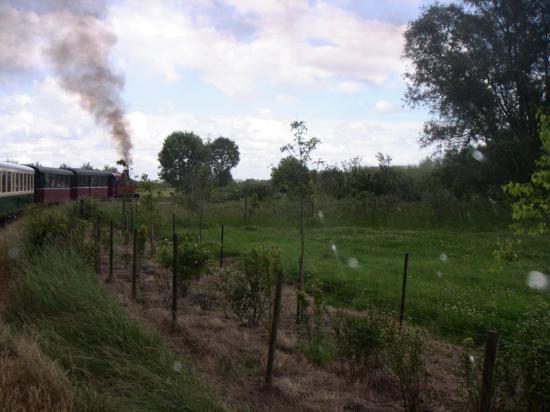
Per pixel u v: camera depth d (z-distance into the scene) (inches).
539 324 212.1
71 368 225.9
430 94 1214.9
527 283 477.4
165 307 375.2
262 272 355.9
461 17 1160.8
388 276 499.2
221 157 2869.1
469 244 742.5
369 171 1332.4
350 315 290.7
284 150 413.7
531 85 1086.4
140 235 492.4
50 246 432.5
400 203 1127.0
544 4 1083.9
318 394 242.2
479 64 1132.5
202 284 457.1
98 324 263.0
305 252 646.5
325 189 1194.0
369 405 235.1
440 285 464.8
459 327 358.6
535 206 288.2
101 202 1073.5
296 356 292.7
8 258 421.7
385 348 246.7
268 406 227.8
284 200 1055.6
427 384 255.0
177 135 2202.3
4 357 228.1
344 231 903.7
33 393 194.7
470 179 1130.7
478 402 213.5
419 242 757.3
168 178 2142.0
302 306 346.9
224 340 305.6
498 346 213.0
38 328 267.7
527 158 1041.5
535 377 193.6
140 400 205.0
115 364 229.0
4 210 861.8
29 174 1053.8
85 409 191.3
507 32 1115.3
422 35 1202.6
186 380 222.8
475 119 1184.8
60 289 302.7
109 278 453.4
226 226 996.6
